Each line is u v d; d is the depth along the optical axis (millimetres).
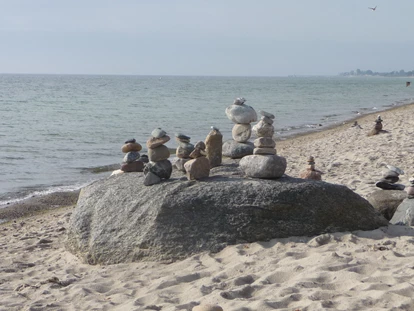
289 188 6148
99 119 24672
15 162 13367
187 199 6141
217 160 6914
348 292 5039
